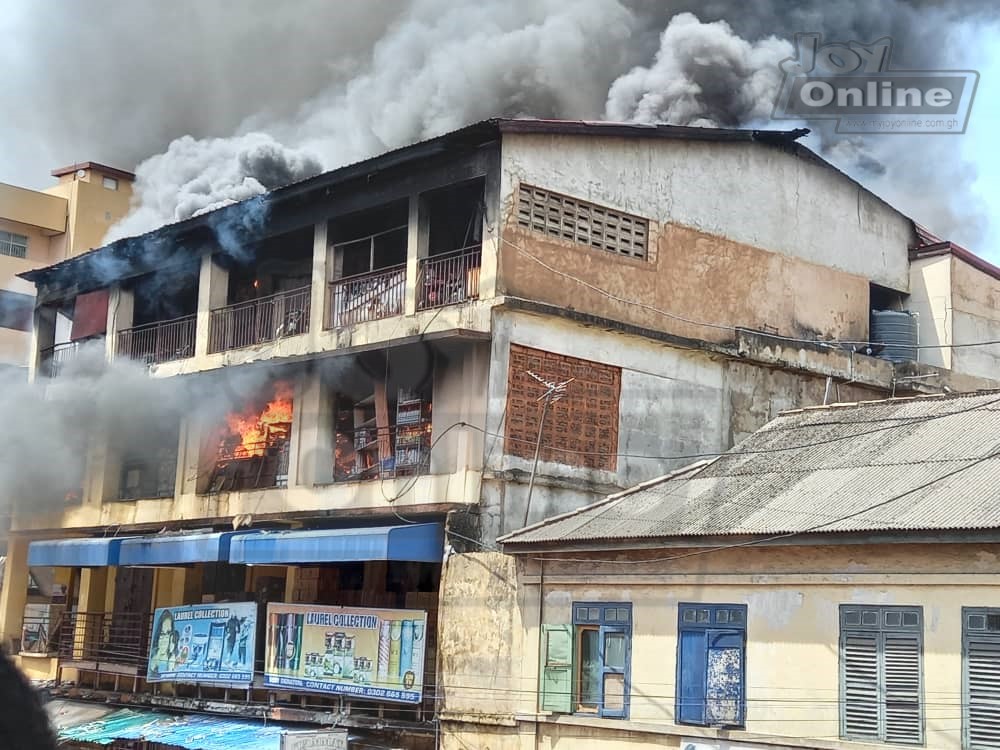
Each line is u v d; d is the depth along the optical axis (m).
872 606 13.49
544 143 19.52
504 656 17.12
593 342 19.75
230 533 21.30
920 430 15.80
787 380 22.33
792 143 23.17
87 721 23.61
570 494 19.09
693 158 21.70
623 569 16.03
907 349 24.39
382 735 18.97
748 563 14.73
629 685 15.76
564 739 16.28
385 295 20.80
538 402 18.92
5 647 1.81
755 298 22.27
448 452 19.09
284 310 23.52
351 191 21.42
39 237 41.16
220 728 21.19
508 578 17.30
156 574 26.20
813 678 13.87
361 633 19.19
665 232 21.06
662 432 20.41
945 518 12.62
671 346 20.73
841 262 24.05
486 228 18.94
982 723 12.43
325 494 20.80
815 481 15.32
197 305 26.12
